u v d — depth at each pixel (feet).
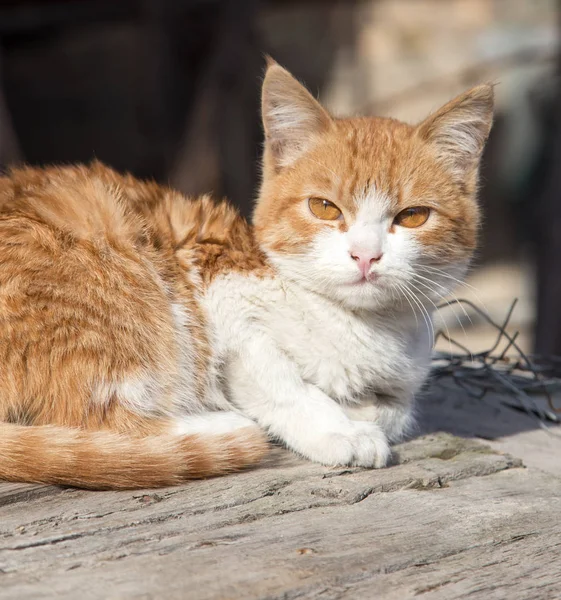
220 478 12.53
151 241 14.73
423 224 15.03
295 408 14.34
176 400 14.39
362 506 11.78
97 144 56.80
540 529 11.18
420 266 14.92
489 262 62.34
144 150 46.80
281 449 14.42
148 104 45.55
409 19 63.57
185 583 9.11
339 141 15.29
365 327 14.90
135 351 13.79
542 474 13.56
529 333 44.70
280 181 15.55
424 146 15.42
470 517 11.50
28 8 47.14
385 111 57.26
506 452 14.85
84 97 57.41
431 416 17.24
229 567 9.55
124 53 56.65
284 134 15.79
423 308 15.23
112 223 14.26
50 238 13.69
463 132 15.69
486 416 17.44
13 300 13.10
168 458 12.05
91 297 13.56
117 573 9.29
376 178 14.66
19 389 13.21
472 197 15.94
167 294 14.56
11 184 15.17
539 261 38.52
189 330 14.75
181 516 11.03
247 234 15.58
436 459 13.96
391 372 15.19
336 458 13.32
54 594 8.77
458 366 19.27
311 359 14.92
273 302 14.87
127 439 12.48
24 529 10.39
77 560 9.58
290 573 9.49
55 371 13.29
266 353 14.66
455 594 9.34
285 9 58.49
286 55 58.90
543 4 64.08
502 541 10.76
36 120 57.47
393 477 12.80
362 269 14.25
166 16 41.96
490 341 42.86
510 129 66.39
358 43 61.41
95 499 11.51
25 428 12.05
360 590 9.29
